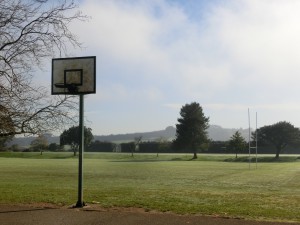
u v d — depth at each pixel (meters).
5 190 18.86
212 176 34.25
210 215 11.87
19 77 13.66
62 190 19.05
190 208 13.27
